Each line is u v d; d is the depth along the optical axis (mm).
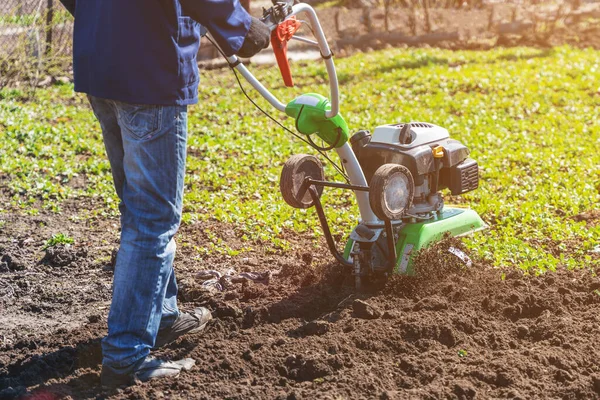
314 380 3998
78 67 3869
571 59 15828
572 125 10812
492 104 12016
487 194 7660
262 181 8398
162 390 3926
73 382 4039
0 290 5613
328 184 4785
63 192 8039
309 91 13641
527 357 4184
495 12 22297
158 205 3861
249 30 3807
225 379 4059
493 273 5426
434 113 11594
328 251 6211
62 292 5555
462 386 3818
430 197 5266
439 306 4812
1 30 13469
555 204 7406
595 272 5551
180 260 6141
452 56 16750
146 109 3756
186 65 3812
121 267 3863
